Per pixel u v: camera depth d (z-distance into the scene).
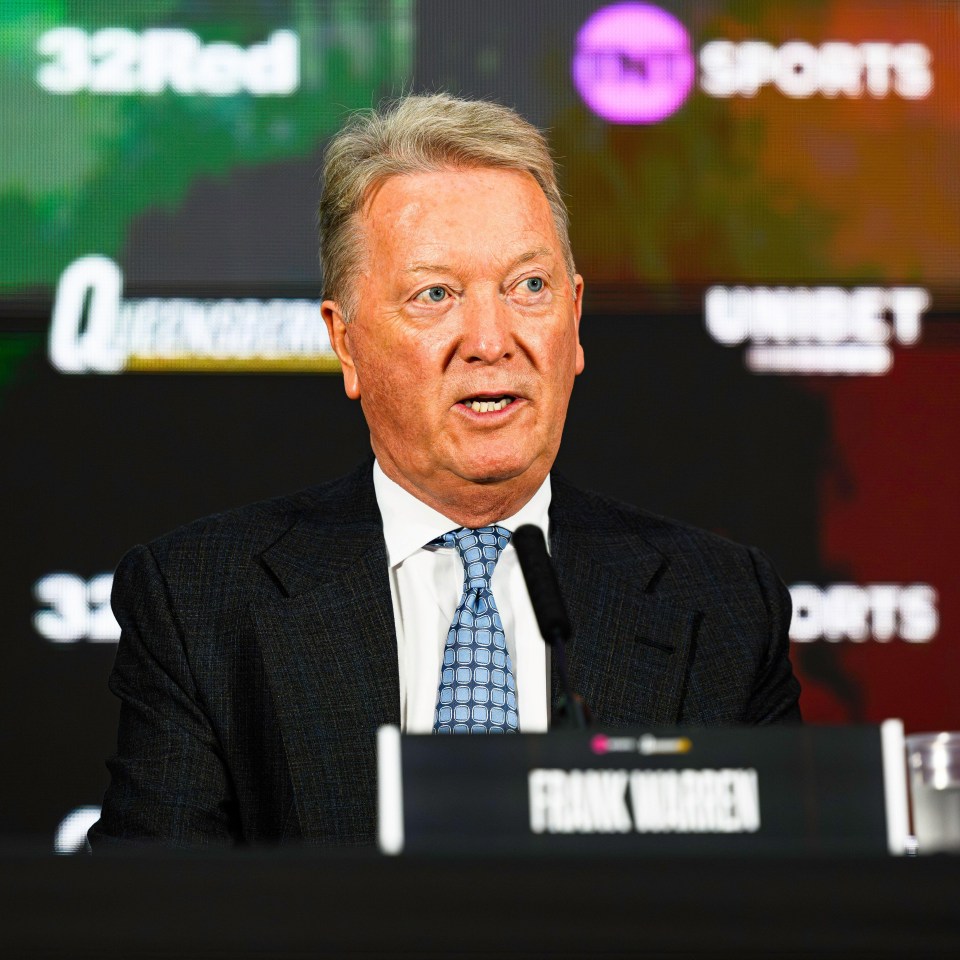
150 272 12.77
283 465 12.73
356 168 6.70
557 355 6.55
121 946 3.28
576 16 12.85
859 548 12.72
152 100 12.83
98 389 12.70
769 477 12.78
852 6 12.92
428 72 12.82
